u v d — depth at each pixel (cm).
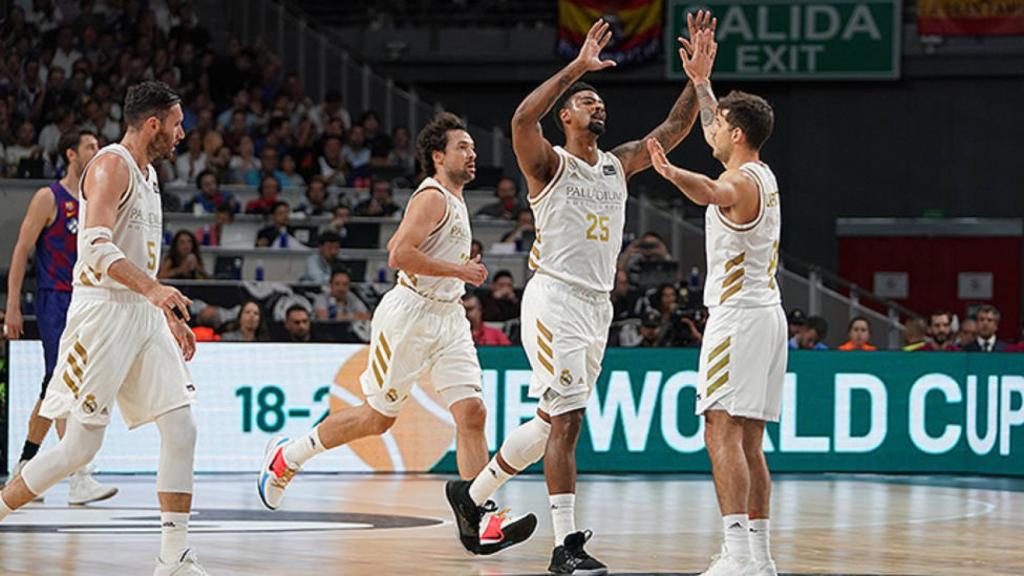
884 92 2119
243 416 1165
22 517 848
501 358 1188
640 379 1210
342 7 2238
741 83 2138
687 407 1216
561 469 660
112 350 594
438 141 730
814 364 1229
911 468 1233
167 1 1995
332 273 1530
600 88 2142
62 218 909
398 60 2195
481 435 750
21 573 616
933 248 2120
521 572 642
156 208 620
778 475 1222
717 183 611
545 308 671
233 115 1872
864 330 1347
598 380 1205
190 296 1458
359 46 2208
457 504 702
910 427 1234
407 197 1830
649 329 1373
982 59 2081
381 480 1127
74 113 1773
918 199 2123
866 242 2134
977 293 2112
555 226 673
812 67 2078
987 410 1233
